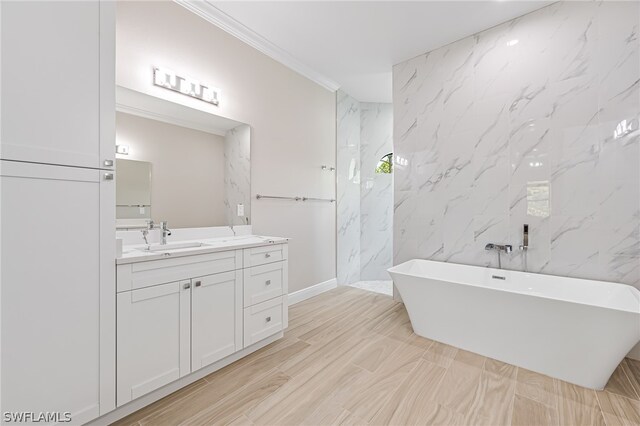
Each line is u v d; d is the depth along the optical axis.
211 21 2.41
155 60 2.07
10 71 1.11
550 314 1.73
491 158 2.58
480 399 1.56
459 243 2.77
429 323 2.29
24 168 1.15
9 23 1.11
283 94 3.12
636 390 1.63
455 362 1.94
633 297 1.75
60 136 1.24
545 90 2.30
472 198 2.69
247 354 2.05
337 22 2.51
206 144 2.40
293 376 1.79
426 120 2.99
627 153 1.99
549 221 2.30
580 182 2.16
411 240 3.10
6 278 1.11
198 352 1.71
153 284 1.51
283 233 3.12
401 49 2.94
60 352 1.23
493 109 2.56
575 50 2.17
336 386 1.68
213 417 1.43
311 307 3.10
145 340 1.48
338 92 3.95
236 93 2.62
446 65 2.85
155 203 2.08
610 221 2.05
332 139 3.90
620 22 2.00
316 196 3.61
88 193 1.31
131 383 1.43
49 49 1.20
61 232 1.24
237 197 2.63
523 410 1.47
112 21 1.39
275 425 1.38
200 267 1.73
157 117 2.09
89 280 1.30
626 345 1.52
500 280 2.46
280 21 2.50
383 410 1.48
